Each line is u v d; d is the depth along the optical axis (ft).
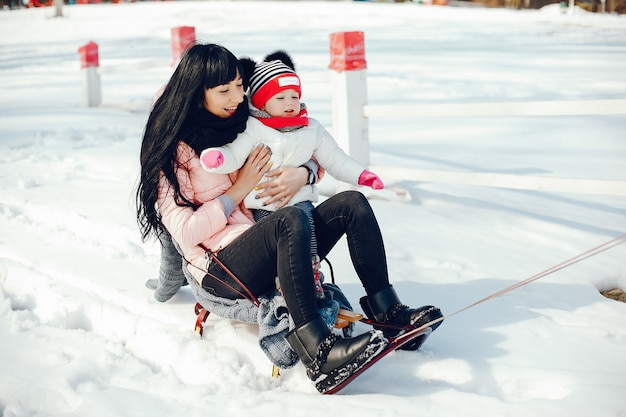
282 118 8.95
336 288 9.32
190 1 115.03
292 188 8.95
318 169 9.46
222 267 8.65
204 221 8.48
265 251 8.30
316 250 8.71
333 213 8.76
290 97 8.98
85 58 31.65
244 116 8.81
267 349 8.23
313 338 7.88
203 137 8.52
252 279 8.55
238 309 8.77
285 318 8.25
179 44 25.03
